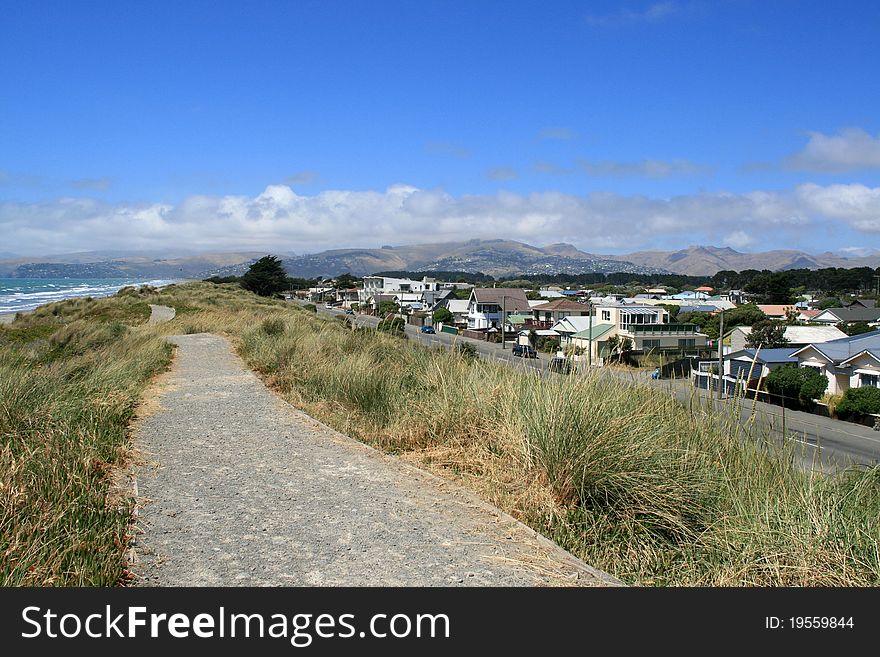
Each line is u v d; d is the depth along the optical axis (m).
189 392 10.21
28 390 6.79
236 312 33.34
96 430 6.40
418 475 5.82
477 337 54.31
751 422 6.00
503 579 3.76
